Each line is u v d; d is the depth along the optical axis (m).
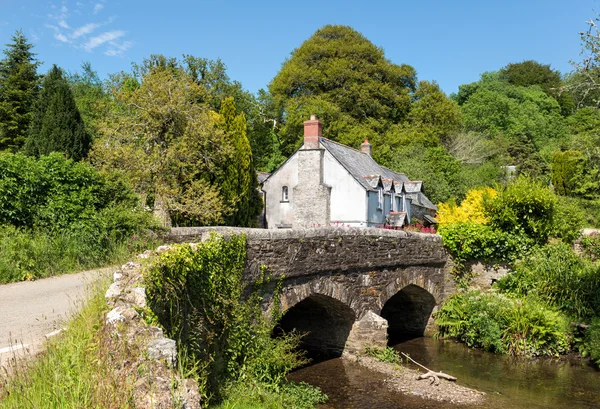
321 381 11.72
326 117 37.91
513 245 17.72
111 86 21.47
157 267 6.38
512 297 16.72
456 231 17.98
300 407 9.22
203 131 19.50
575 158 16.86
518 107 53.41
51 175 13.12
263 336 9.72
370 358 13.29
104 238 12.92
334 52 41.75
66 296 9.17
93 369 4.55
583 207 27.25
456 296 17.39
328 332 14.08
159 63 33.59
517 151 48.31
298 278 11.10
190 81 21.42
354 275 13.13
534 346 14.58
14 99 29.22
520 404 10.68
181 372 4.84
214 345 8.09
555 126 53.22
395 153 39.41
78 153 23.09
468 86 58.78
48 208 12.59
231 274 8.98
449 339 16.61
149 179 18.91
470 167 43.62
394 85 43.09
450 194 38.03
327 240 11.87
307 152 26.62
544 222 17.95
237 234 9.28
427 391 11.23
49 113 23.08
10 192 12.06
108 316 5.01
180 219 20.34
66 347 5.35
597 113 13.30
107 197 14.53
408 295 17.56
